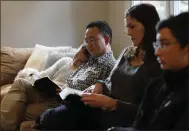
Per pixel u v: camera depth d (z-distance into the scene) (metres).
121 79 1.67
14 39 3.87
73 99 1.74
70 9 4.05
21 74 2.50
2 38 3.82
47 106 2.22
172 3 3.21
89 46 2.10
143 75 1.54
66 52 3.19
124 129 1.32
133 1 3.58
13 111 2.15
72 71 2.31
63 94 2.05
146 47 1.57
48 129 1.78
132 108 1.53
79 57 2.24
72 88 2.15
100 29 2.09
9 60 3.30
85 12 4.11
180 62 1.19
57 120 1.75
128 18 1.63
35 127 1.97
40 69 3.02
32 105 2.23
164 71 1.27
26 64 3.16
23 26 3.89
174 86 1.20
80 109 1.73
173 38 1.18
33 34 3.93
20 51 3.41
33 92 2.22
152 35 1.55
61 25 4.03
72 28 4.08
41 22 3.95
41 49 3.28
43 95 2.24
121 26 3.78
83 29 4.12
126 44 3.63
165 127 1.15
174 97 1.16
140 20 1.58
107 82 1.87
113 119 1.63
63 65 2.59
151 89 1.31
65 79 2.50
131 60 1.69
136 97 1.56
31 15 3.91
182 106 1.12
